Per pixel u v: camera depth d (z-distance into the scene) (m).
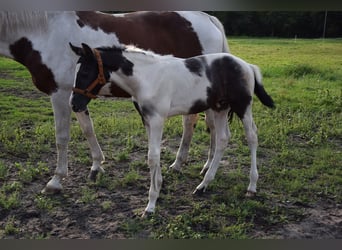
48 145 6.15
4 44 4.57
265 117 7.60
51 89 4.55
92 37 4.59
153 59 4.07
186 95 4.20
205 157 5.85
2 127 6.86
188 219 4.03
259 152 5.95
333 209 4.36
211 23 5.46
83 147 6.12
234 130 6.73
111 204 4.41
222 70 4.31
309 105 8.34
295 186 4.74
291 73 11.91
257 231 3.90
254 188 4.54
